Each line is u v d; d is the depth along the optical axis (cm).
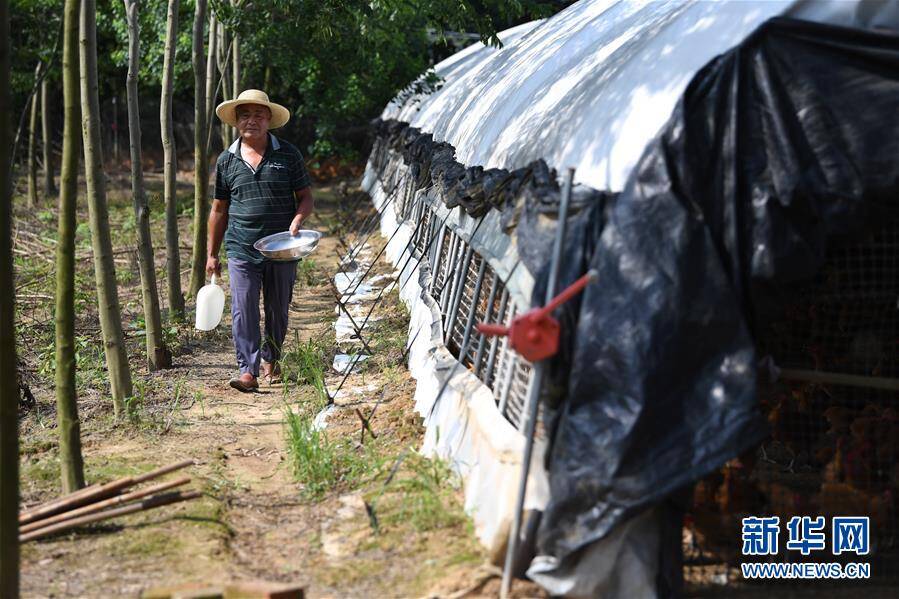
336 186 2245
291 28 1244
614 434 411
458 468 535
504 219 557
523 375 503
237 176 774
